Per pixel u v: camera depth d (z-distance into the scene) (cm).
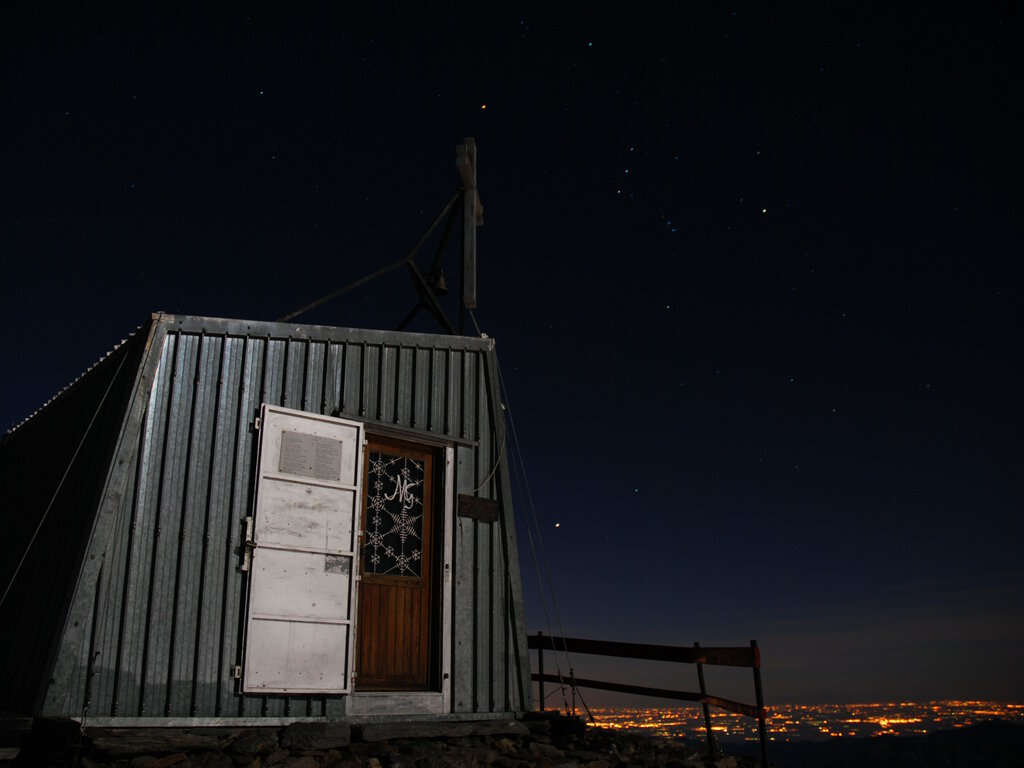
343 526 744
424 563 812
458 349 884
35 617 670
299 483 728
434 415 846
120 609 617
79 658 589
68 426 838
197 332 719
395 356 835
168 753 570
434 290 1030
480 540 848
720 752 769
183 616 645
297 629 694
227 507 690
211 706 639
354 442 773
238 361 734
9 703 639
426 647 789
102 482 639
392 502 803
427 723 711
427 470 841
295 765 593
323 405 770
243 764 580
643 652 856
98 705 590
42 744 545
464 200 1035
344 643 716
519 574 866
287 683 675
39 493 845
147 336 694
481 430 884
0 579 855
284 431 731
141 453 659
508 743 732
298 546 712
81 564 605
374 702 724
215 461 695
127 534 635
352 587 733
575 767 683
